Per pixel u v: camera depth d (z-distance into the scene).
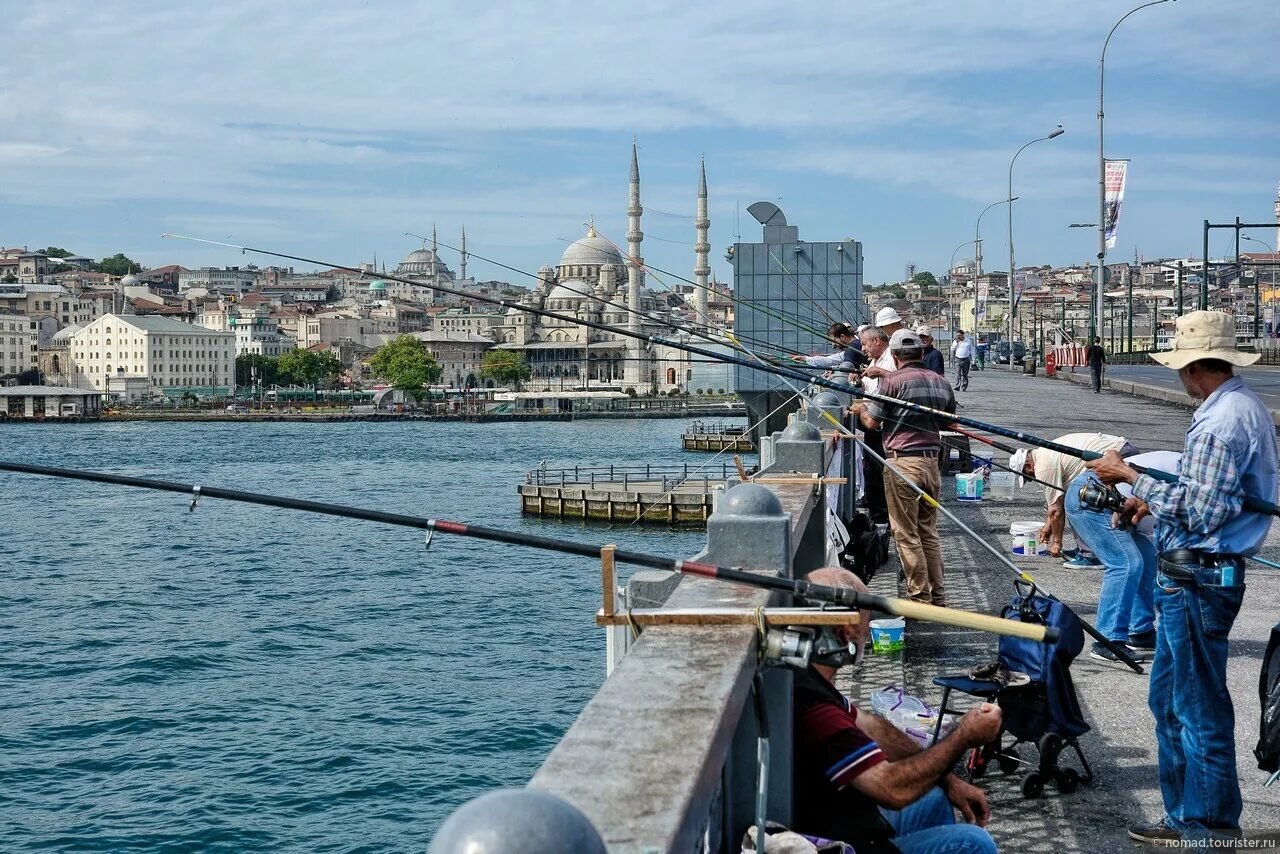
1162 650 5.39
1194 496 5.15
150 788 31.44
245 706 38.34
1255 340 72.50
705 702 2.91
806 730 4.03
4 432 178.62
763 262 37.62
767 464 9.61
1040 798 6.01
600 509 77.12
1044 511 15.09
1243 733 6.79
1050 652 6.11
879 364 11.91
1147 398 38.16
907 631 9.02
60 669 43.38
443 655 44.62
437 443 147.88
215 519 84.25
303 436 165.00
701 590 4.19
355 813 29.83
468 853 1.72
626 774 2.49
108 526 81.81
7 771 32.75
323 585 58.81
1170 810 5.45
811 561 8.18
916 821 4.84
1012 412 30.58
